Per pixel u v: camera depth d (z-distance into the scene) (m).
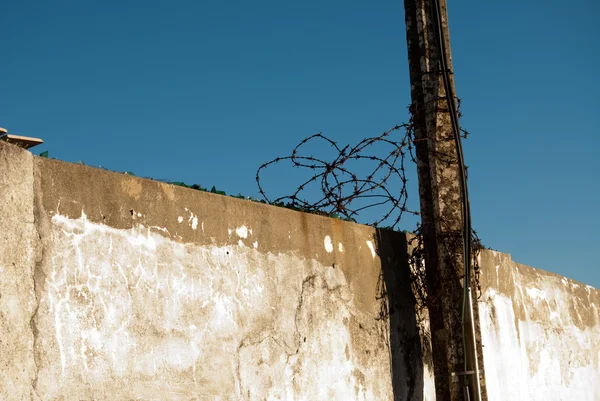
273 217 6.38
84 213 4.97
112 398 4.89
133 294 5.16
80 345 4.78
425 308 7.91
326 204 7.14
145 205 5.36
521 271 10.33
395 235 7.79
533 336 10.23
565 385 10.87
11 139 5.07
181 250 5.55
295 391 6.25
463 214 7.21
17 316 4.46
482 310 9.04
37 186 4.73
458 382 7.11
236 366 5.78
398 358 7.43
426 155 7.59
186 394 5.36
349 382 6.80
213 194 5.89
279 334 6.21
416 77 7.68
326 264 6.84
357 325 7.03
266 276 6.20
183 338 5.42
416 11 7.72
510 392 9.27
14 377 4.38
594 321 12.15
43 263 4.68
